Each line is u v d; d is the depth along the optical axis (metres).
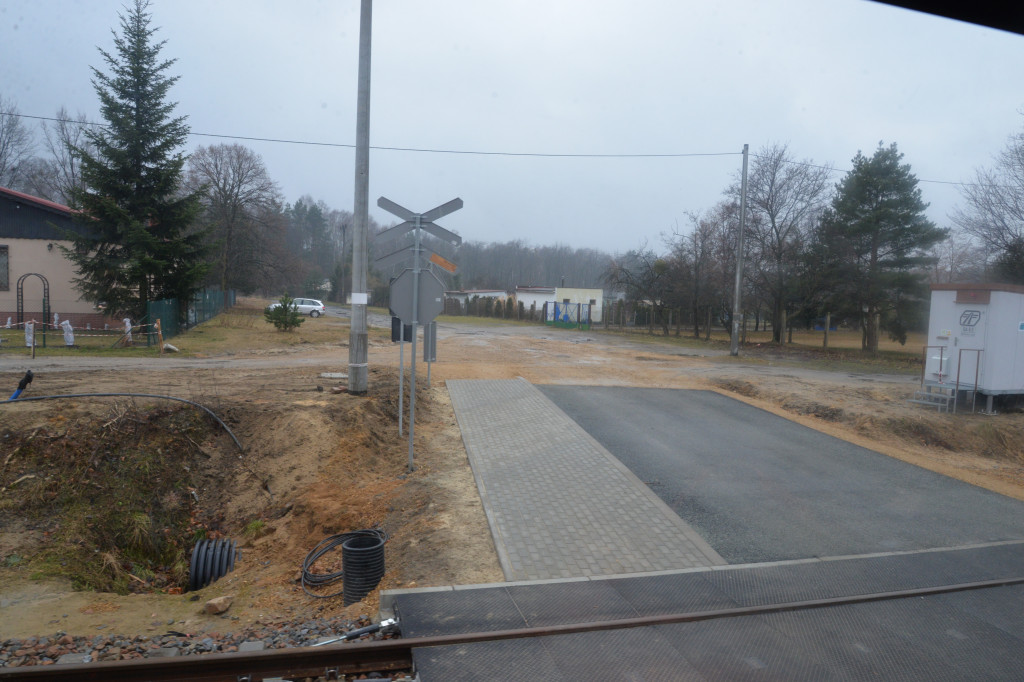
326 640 5.13
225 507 9.34
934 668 4.79
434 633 5.07
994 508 9.41
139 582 7.72
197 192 25.92
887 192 32.50
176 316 25.97
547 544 7.12
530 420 13.21
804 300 35.75
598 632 5.18
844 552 7.38
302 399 12.04
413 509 8.30
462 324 49.88
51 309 27.55
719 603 5.81
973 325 15.30
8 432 8.98
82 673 4.56
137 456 9.49
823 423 14.77
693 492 9.41
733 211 38.84
